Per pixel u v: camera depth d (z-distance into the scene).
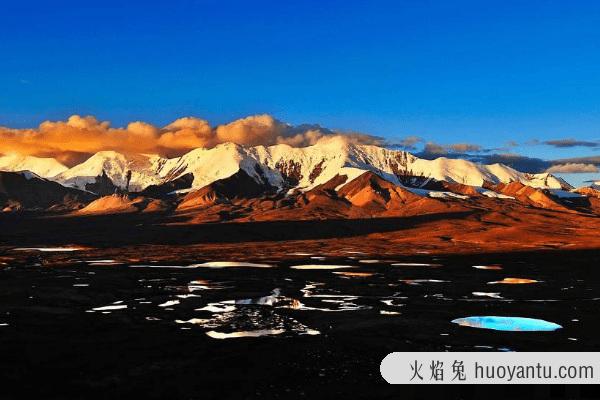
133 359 37.66
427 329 46.97
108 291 69.81
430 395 30.62
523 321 50.28
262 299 63.75
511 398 30.25
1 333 45.06
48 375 34.16
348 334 45.25
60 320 50.66
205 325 48.88
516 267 103.31
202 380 33.28
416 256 134.12
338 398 30.22
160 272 94.75
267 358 37.91
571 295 66.69
